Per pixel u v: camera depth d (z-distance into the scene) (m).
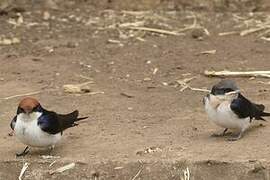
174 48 19.42
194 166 11.43
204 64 17.94
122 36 20.55
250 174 11.29
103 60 18.48
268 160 11.40
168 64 18.05
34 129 11.27
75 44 19.86
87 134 13.09
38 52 19.17
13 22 21.80
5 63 18.20
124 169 11.48
